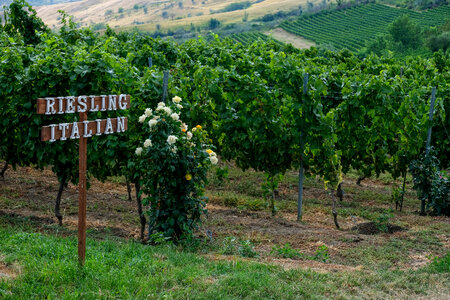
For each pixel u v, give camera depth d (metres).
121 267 5.44
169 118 6.98
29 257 5.37
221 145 10.44
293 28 110.12
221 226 8.70
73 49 10.67
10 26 15.80
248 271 5.85
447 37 73.19
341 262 6.93
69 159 8.04
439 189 10.33
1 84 8.15
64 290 4.57
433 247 7.77
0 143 8.64
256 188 11.83
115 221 8.73
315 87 9.35
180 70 11.59
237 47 17.36
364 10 117.19
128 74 8.11
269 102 9.54
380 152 10.99
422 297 5.60
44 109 4.51
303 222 9.34
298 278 5.80
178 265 5.88
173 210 7.08
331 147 9.34
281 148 9.62
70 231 7.63
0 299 4.25
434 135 11.38
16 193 9.83
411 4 115.12
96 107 5.09
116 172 8.37
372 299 5.43
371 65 16.72
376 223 8.89
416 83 13.26
